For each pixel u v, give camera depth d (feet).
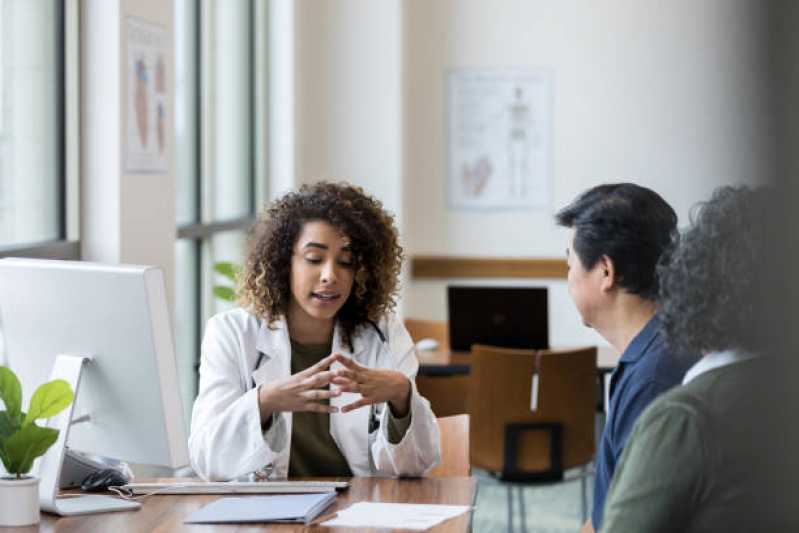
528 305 16.33
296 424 7.78
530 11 23.99
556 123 24.09
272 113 21.06
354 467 7.78
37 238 10.98
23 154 10.65
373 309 8.10
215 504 6.47
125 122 11.71
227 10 18.83
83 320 6.13
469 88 24.16
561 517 16.52
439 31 24.13
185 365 16.24
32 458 6.01
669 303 3.72
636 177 23.97
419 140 24.30
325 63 22.22
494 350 13.44
